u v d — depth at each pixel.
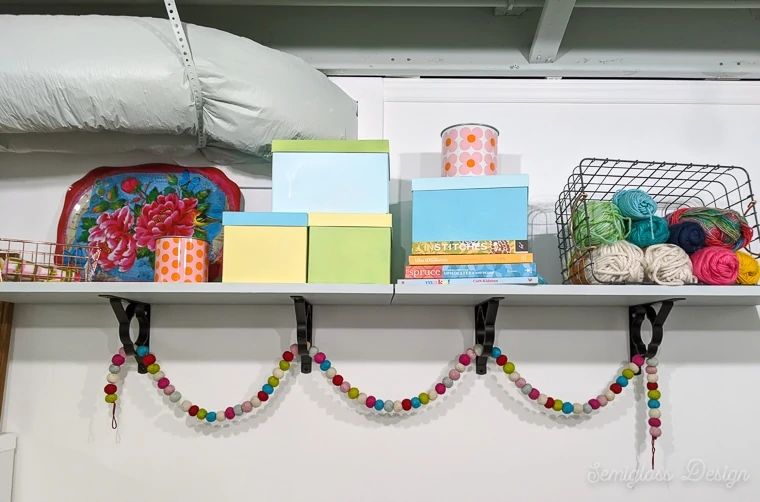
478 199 1.16
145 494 1.31
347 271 1.13
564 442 1.32
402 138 1.44
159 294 1.17
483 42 1.47
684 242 1.18
